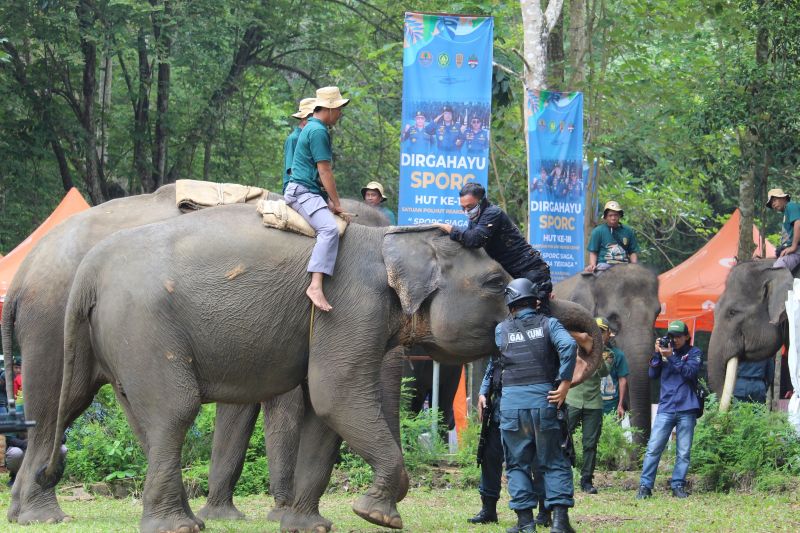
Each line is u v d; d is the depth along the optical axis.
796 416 13.62
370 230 8.86
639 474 14.16
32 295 10.03
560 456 8.50
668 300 21.25
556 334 8.41
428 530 9.30
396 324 8.73
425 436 14.98
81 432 13.86
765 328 15.21
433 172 14.92
